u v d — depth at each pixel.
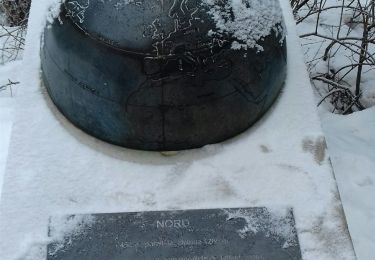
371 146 1.32
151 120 0.78
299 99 0.91
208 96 0.77
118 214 0.79
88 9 0.78
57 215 0.79
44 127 0.88
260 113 0.87
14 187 0.82
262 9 0.82
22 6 1.74
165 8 0.75
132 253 0.76
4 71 1.58
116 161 0.84
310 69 1.54
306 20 1.68
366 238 1.12
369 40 1.42
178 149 0.84
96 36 0.76
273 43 0.83
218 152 0.85
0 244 0.77
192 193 0.81
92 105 0.80
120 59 0.75
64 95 0.83
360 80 1.53
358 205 1.19
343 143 1.32
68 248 0.76
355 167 1.26
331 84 1.46
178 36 0.75
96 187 0.82
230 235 0.77
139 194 0.81
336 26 1.56
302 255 0.77
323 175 0.84
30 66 0.96
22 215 0.80
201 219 0.79
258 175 0.83
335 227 0.79
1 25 1.71
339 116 1.42
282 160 0.85
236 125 0.84
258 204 0.81
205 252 0.76
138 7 0.75
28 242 0.77
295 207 0.81
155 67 0.74
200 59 0.75
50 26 0.84
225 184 0.82
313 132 0.88
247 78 0.79
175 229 0.78
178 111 0.77
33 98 0.91
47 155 0.85
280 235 0.78
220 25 0.76
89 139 0.86
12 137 0.86
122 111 0.78
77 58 0.77
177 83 0.75
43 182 0.82
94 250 0.76
